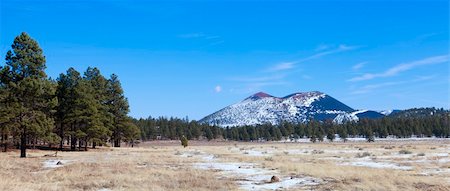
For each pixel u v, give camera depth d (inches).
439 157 1545.3
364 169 1047.0
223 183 808.9
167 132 6963.6
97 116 2315.5
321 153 2082.9
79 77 2346.2
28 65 1651.1
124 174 968.3
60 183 815.7
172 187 761.0
